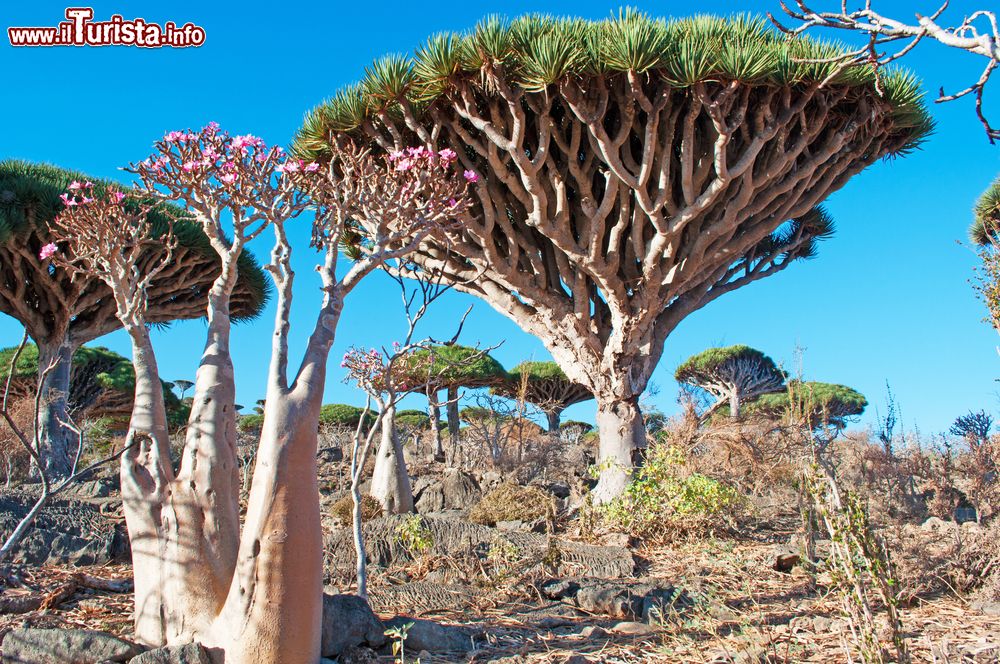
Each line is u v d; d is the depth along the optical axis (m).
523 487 8.91
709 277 9.68
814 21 2.10
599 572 5.85
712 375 21.05
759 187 8.70
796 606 4.65
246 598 3.38
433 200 4.33
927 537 6.23
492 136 8.17
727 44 7.91
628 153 8.48
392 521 6.52
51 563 5.96
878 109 8.71
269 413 3.59
